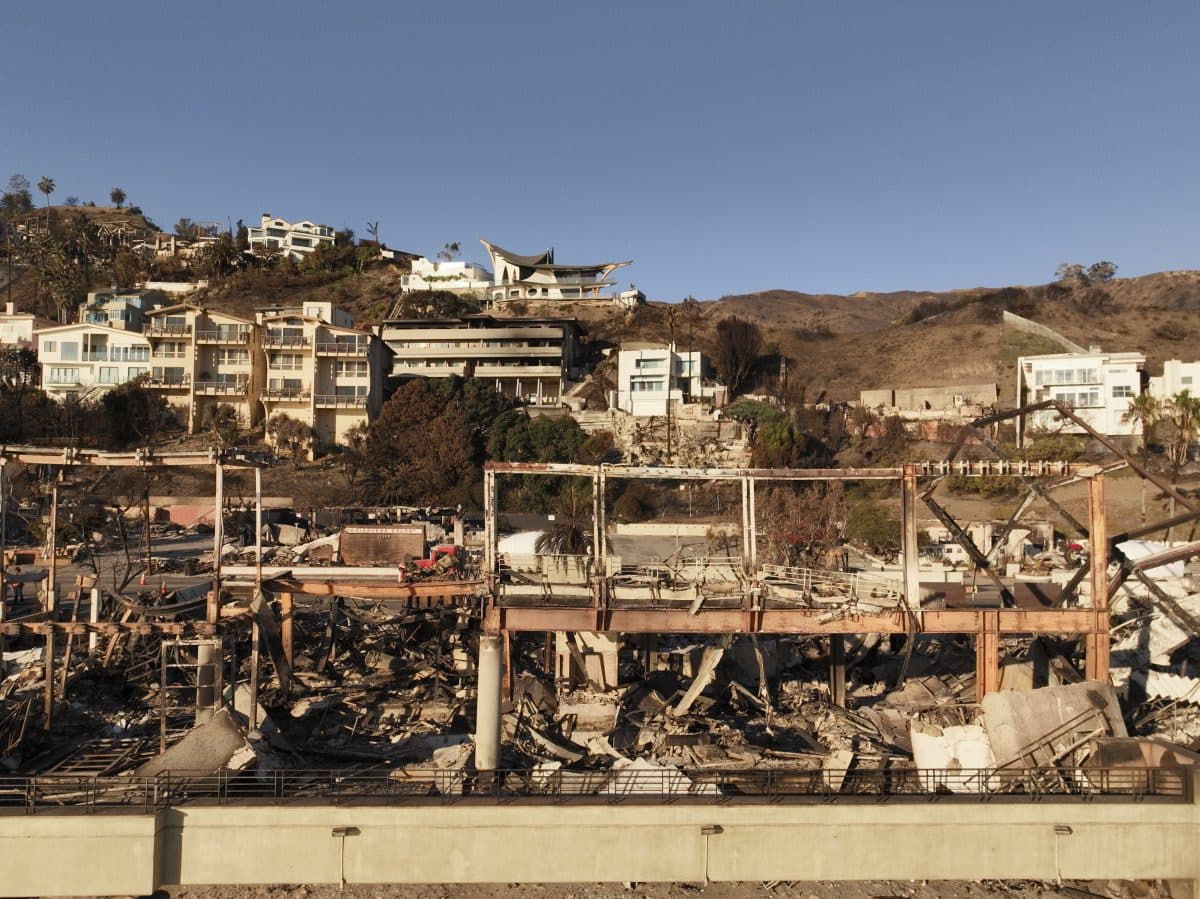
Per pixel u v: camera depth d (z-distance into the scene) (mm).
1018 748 22562
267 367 90562
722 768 23625
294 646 33781
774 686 31594
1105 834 18750
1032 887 18844
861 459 87438
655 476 25938
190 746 20781
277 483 76375
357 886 18172
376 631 36281
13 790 18453
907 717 28469
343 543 32969
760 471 25984
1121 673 29234
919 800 19062
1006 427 91750
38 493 59656
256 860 18031
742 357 110438
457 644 34062
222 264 144875
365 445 82375
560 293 137250
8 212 166500
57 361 90812
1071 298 155000
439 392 89375
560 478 78625
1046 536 58844
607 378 102750
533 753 24484
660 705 28594
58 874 17375
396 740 25672
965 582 39062
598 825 18484
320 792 19703
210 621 25562
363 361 90438
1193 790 18906
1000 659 31359
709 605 26969
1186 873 18719
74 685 28062
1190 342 125438
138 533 62031
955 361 121312
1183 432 71562
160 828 17781
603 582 25328
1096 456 81375
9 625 24938
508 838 18359
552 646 33062
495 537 25359
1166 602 30125
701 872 18531
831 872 18625
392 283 142875
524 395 101250
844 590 28703
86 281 137000
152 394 88062
